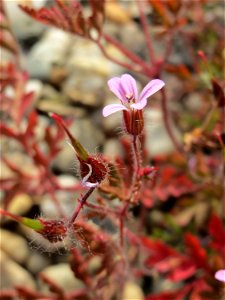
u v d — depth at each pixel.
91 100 0.26
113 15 0.29
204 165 0.21
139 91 0.26
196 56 0.27
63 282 0.21
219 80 0.23
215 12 0.29
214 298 0.18
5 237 0.22
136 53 0.28
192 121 0.24
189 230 0.22
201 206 0.22
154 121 0.25
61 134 0.21
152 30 0.29
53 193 0.21
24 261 0.21
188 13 0.27
